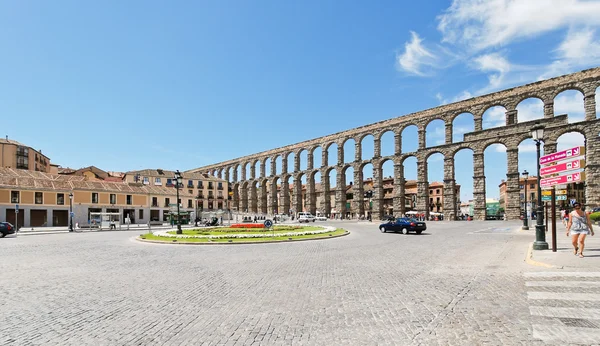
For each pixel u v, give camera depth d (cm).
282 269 1421
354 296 966
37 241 3061
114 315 833
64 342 671
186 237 2869
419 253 1873
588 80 5653
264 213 10831
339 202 9050
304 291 1034
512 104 6488
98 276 1320
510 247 2023
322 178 9525
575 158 1472
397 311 818
